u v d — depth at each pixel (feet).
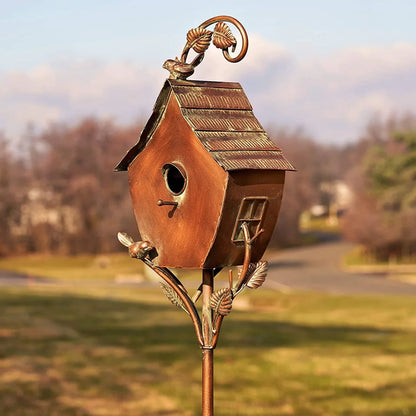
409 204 174.70
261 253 9.97
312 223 342.85
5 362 34.06
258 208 9.70
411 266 169.58
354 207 187.73
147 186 10.45
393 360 39.70
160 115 10.05
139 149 10.46
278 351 41.37
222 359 38.47
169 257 10.15
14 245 221.05
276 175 9.78
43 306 60.18
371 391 32.53
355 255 189.98
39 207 227.40
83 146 229.04
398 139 169.99
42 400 28.30
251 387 32.81
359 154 258.98
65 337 42.16
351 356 40.60
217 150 9.23
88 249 217.56
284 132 286.25
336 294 99.09
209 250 9.52
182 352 39.22
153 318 54.03
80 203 222.28
